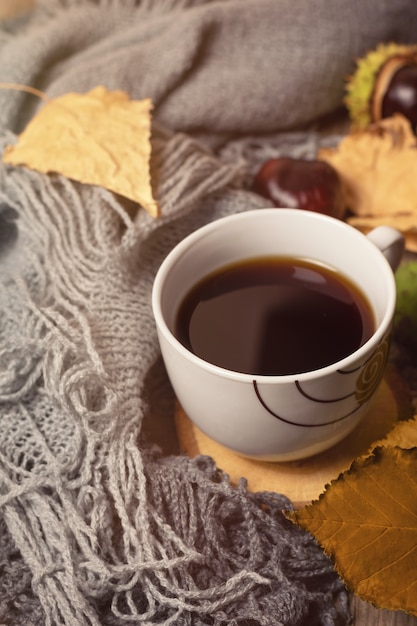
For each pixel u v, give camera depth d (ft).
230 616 1.11
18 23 1.78
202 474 1.19
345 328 1.21
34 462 1.19
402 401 1.32
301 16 1.72
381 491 1.05
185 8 1.78
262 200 1.48
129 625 1.12
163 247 1.43
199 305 1.26
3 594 1.15
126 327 1.29
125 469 1.18
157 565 1.09
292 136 1.80
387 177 1.61
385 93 1.69
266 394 1.09
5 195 1.40
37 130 1.45
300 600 1.12
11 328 1.29
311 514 1.05
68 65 1.72
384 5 1.76
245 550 1.17
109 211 1.38
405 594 1.04
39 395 1.24
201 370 1.09
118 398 1.21
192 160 1.46
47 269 1.33
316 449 1.21
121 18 1.77
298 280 1.28
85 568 1.12
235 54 1.73
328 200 1.52
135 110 1.48
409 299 1.34
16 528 1.16
